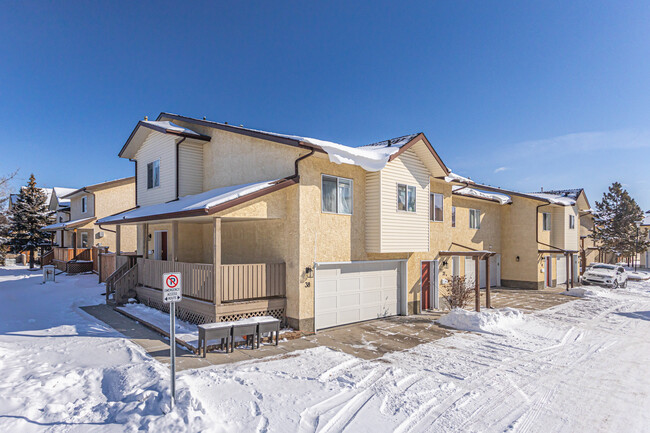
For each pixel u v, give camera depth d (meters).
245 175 13.27
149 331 10.64
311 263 11.26
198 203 10.79
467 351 9.82
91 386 6.54
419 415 6.05
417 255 14.92
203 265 10.72
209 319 10.33
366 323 12.73
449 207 16.92
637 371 8.56
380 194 12.46
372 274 13.30
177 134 14.52
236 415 5.62
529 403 6.71
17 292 17.94
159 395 5.83
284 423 5.50
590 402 6.82
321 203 11.57
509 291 22.11
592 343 11.00
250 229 12.68
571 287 24.02
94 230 25.34
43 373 6.97
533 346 10.48
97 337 9.85
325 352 9.24
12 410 5.42
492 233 23.59
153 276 13.62
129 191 26.98
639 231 40.62
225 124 13.98
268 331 9.55
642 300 19.70
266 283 11.02
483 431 5.63
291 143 10.77
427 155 13.91
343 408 6.12
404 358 9.05
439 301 16.00
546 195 26.69
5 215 28.42
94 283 20.22
